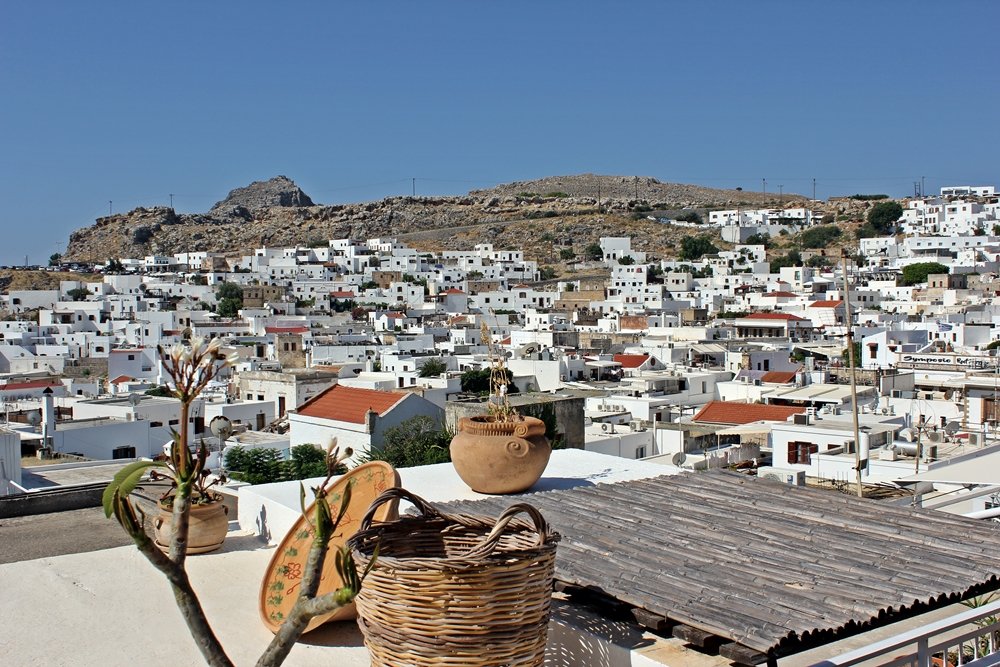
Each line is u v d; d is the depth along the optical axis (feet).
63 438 133.69
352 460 111.55
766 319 349.41
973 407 136.26
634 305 446.60
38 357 313.53
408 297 538.06
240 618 30.58
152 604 31.50
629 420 164.14
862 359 253.24
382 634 21.56
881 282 490.08
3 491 80.74
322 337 342.85
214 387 207.41
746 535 31.24
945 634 32.78
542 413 118.93
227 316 463.01
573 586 27.30
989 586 27.76
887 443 102.37
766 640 22.80
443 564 20.84
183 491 18.75
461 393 171.73
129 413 161.17
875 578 27.12
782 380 198.90
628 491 37.47
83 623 29.91
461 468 41.04
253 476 115.55
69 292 542.16
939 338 286.66
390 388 190.19
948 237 617.62
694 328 328.08
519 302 526.16
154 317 428.97
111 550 36.99
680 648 24.73
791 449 112.06
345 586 17.48
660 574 27.37
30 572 34.37
